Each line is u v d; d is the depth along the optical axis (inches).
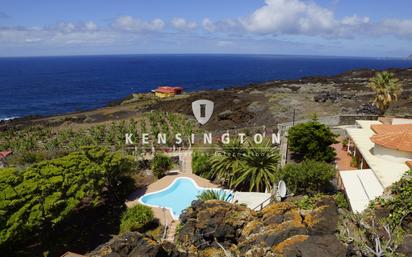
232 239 666.2
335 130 1622.8
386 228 509.0
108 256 525.0
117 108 3216.0
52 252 877.8
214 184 1218.6
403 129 1109.1
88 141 1795.0
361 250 477.1
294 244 505.7
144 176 1331.2
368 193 781.3
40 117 3065.9
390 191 670.5
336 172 1040.8
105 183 1081.4
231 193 1057.5
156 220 982.4
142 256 509.7
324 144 1215.6
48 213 824.3
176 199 1122.7
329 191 967.6
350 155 1301.7
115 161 1065.5
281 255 497.0
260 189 1115.9
